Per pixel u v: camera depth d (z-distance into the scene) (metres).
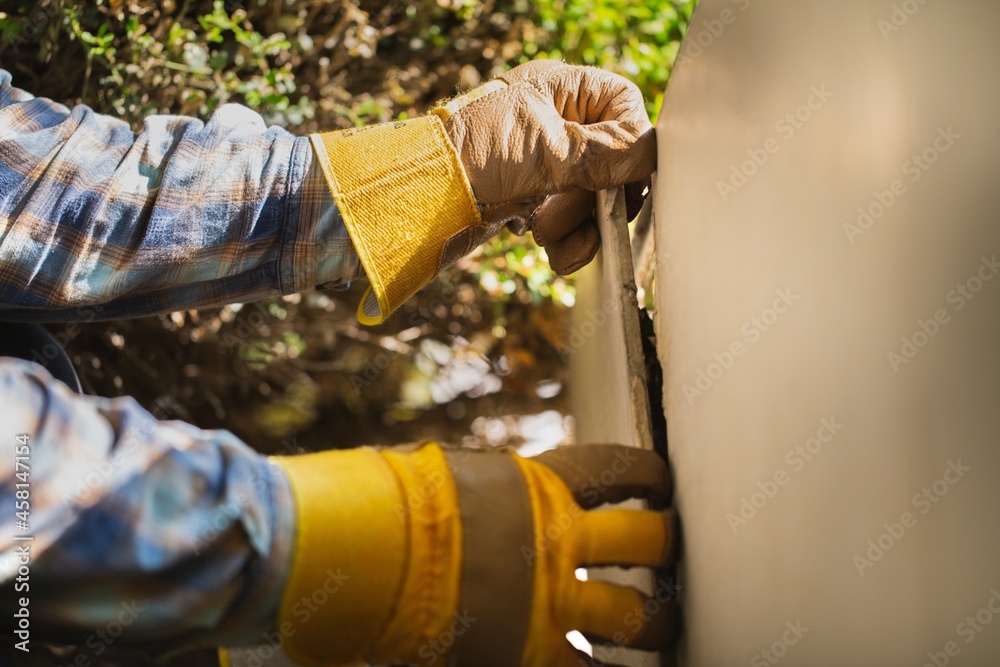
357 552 1.32
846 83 1.04
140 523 1.21
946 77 0.87
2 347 1.69
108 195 1.56
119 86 2.39
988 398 0.79
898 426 0.92
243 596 1.29
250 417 3.78
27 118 1.60
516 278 3.02
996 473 0.78
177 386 3.08
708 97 1.50
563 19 3.03
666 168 1.73
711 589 1.41
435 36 2.98
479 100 1.69
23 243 1.52
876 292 0.97
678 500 1.60
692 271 1.58
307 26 2.77
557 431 3.91
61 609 1.22
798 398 1.14
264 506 1.29
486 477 1.43
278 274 1.68
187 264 1.60
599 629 1.47
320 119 2.81
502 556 1.38
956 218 0.84
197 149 1.61
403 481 1.39
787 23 1.20
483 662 1.39
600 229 2.01
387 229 1.63
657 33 3.02
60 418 1.21
